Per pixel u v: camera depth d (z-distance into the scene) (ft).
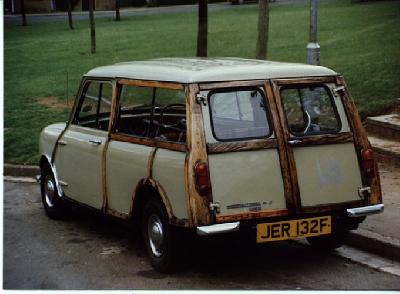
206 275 21.59
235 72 20.86
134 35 90.74
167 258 21.17
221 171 19.80
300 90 21.34
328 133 21.24
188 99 20.16
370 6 87.51
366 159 21.50
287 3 107.04
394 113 39.83
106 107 24.52
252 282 20.90
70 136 26.68
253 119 20.61
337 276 21.38
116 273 21.99
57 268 22.71
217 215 19.61
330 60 55.06
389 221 25.48
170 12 119.44
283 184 20.36
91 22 79.10
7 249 25.07
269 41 71.97
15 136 45.14
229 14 103.24
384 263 22.47
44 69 72.64
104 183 24.06
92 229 27.63
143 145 22.04
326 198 20.89
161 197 20.72
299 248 24.47
